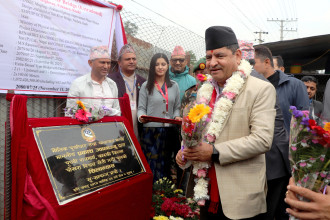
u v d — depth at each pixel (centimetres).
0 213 279
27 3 281
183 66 434
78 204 171
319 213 104
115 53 404
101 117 218
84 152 194
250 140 170
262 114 175
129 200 207
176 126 373
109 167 202
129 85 376
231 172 177
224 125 183
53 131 186
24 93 284
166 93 372
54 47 309
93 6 354
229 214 172
